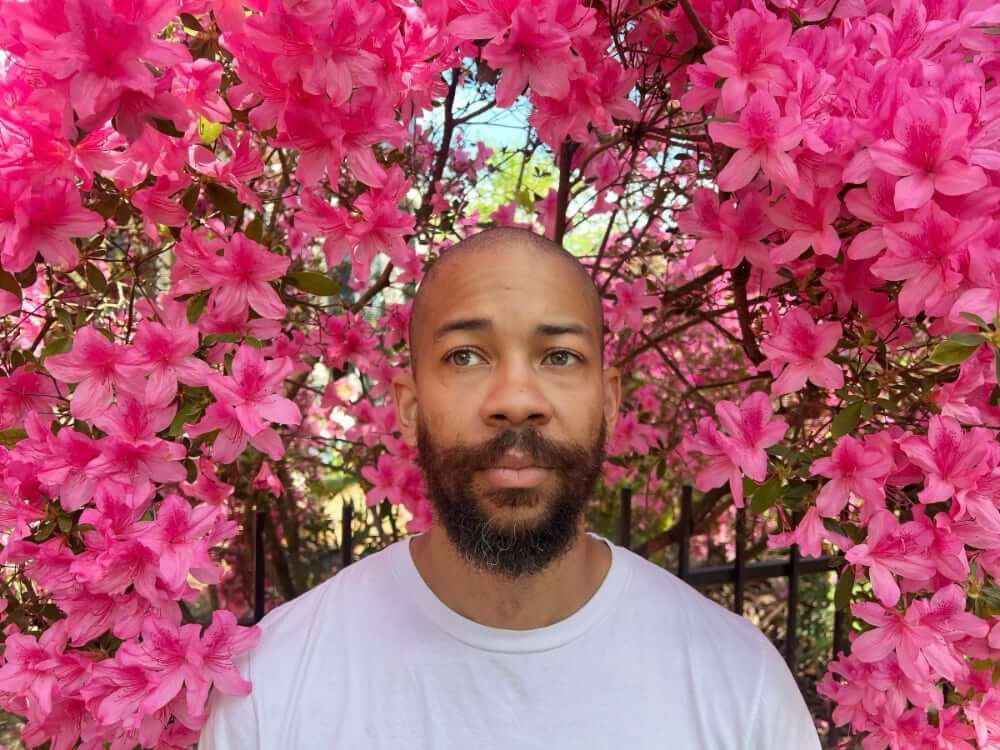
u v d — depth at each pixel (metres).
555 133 1.62
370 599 1.26
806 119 1.21
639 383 3.32
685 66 1.58
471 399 1.12
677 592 1.32
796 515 1.57
